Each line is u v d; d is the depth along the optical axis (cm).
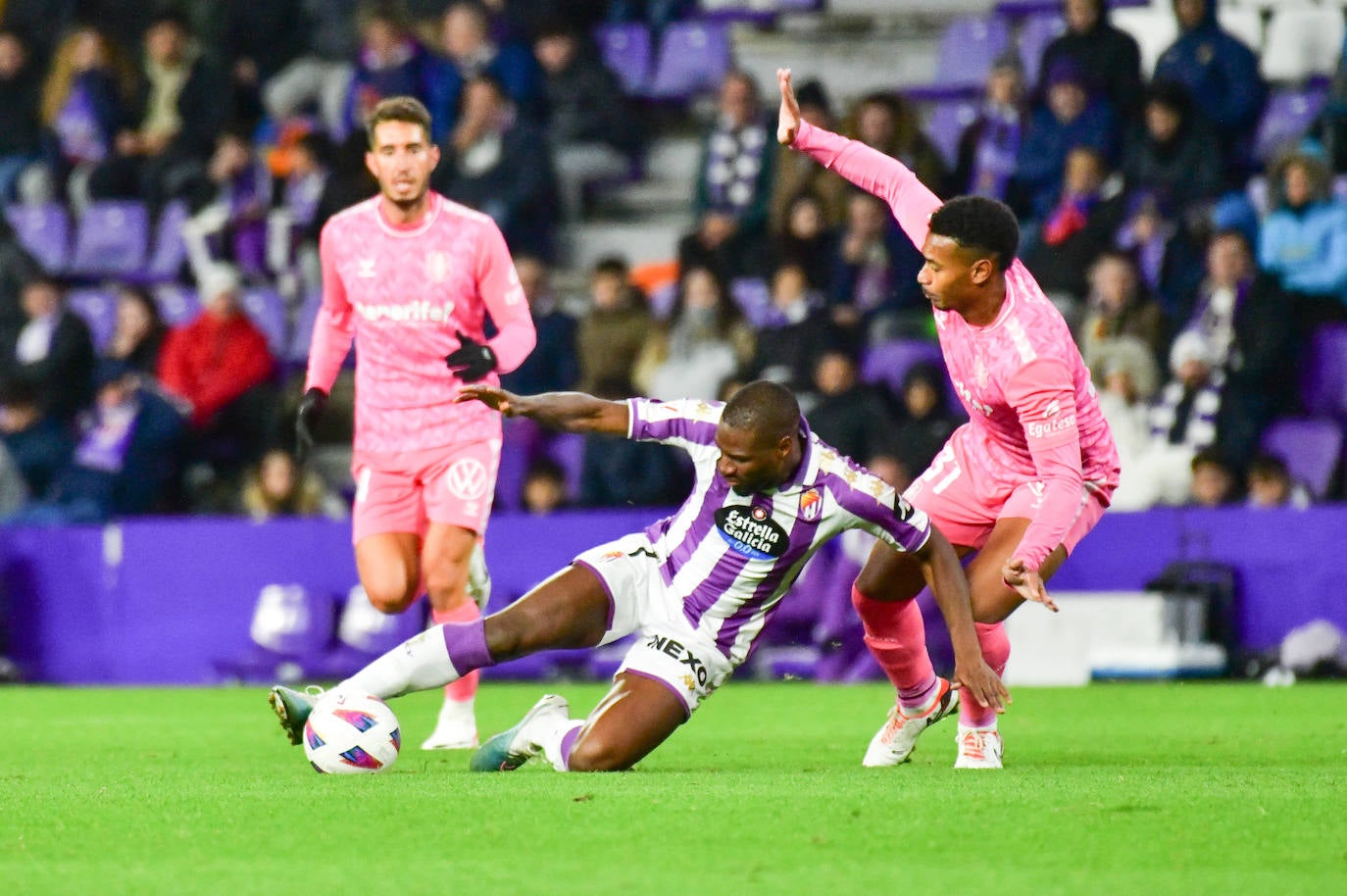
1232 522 3850
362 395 2531
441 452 2492
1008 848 1320
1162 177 4650
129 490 4791
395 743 1914
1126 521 3912
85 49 6075
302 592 4222
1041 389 1872
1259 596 3831
